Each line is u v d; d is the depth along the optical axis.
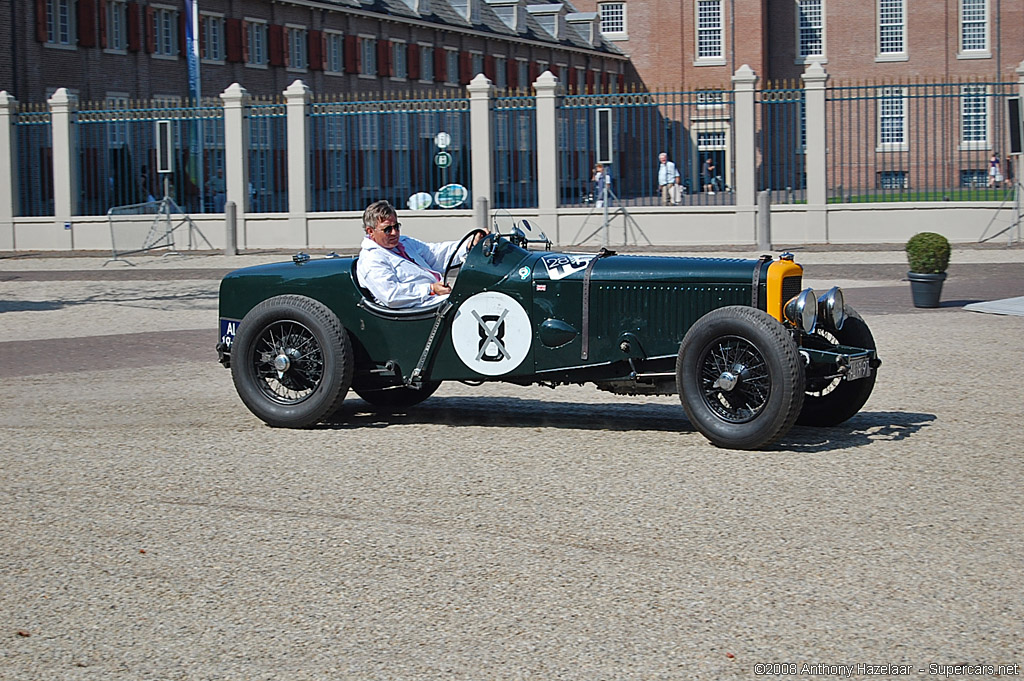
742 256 23.42
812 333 8.21
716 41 62.16
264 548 6.05
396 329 8.79
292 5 45.91
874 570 5.54
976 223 24.78
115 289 20.06
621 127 32.81
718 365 7.83
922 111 52.03
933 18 58.00
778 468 7.39
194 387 10.80
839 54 59.84
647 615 5.07
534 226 26.84
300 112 27.83
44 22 36.50
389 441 8.43
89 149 29.75
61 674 4.63
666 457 7.75
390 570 5.68
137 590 5.50
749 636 4.83
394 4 51.97
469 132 30.31
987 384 10.11
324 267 9.07
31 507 6.87
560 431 8.67
